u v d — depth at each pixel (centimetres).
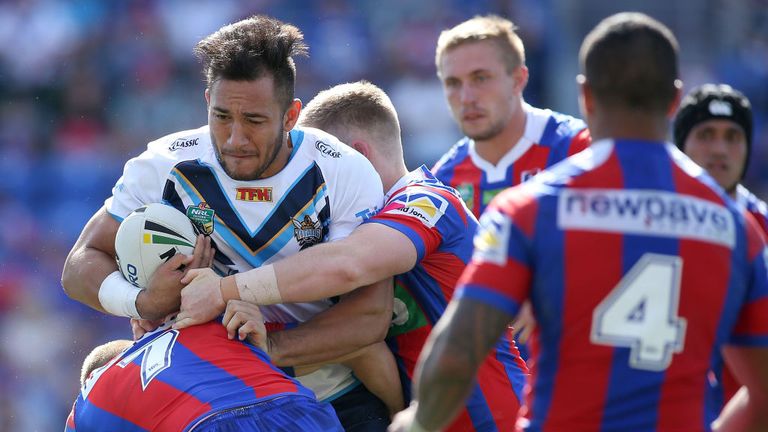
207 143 1410
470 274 1009
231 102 1296
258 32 1309
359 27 5491
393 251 1359
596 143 1042
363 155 1502
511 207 1014
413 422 1025
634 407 980
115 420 1258
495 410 1478
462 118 2152
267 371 1270
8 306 4641
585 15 5450
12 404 4366
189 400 1227
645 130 1028
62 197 5047
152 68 5378
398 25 5503
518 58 2166
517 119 2188
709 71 5478
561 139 2178
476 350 988
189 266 1341
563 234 989
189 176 1395
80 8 5531
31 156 5144
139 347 1316
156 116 5281
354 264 1326
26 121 5241
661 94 1025
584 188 1005
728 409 1098
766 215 1858
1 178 5044
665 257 984
